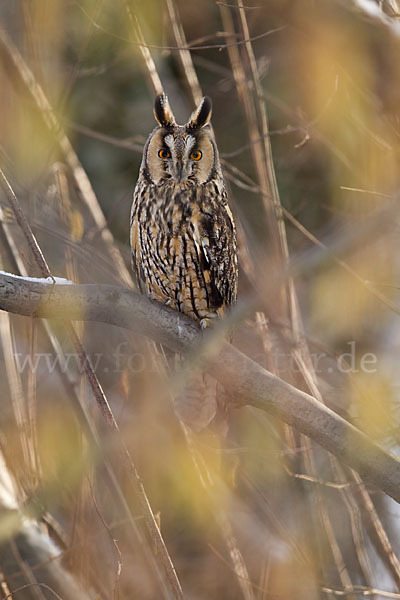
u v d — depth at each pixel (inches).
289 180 527.5
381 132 372.8
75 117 585.6
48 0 427.8
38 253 285.0
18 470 351.3
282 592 411.5
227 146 541.6
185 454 394.9
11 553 335.0
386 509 465.4
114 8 434.9
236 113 553.6
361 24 271.4
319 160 517.3
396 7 307.7
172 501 431.5
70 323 287.0
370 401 369.7
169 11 392.8
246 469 436.1
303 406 286.4
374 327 469.7
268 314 390.0
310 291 504.7
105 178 603.8
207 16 540.1
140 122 602.9
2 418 352.8
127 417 347.3
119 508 383.6
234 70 393.7
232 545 388.8
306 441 405.7
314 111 398.9
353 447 283.6
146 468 393.7
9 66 426.9
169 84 518.3
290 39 361.7
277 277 187.6
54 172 445.1
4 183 286.5
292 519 435.8
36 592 331.6
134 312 290.0
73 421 391.5
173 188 362.9
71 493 350.9
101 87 583.2
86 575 345.4
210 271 368.8
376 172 376.2
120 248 521.0
